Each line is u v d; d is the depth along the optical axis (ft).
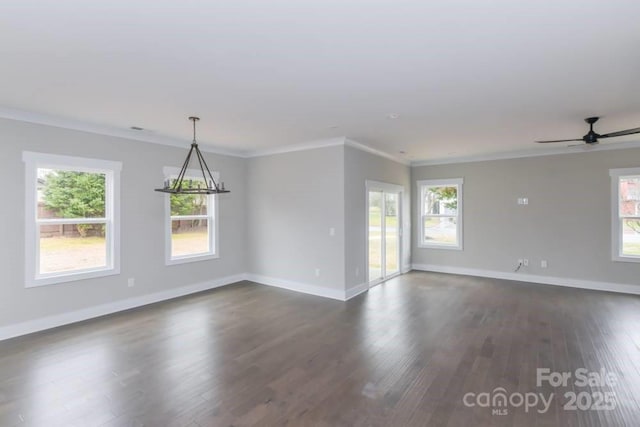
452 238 24.59
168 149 17.62
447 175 24.34
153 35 7.23
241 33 7.16
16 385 9.05
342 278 17.62
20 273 12.76
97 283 14.88
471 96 11.09
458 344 11.75
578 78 9.62
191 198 19.12
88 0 5.94
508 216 22.15
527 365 10.16
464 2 6.07
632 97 11.16
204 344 11.78
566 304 16.51
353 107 12.23
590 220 19.65
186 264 18.56
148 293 16.78
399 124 14.61
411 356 10.80
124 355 10.90
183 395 8.59
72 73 9.20
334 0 6.01
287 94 10.90
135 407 8.07
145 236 16.65
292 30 7.05
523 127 15.12
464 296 18.11
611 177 19.08
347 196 17.90
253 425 7.42
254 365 10.22
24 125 12.82
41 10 6.25
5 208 12.44
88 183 14.87
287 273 19.90
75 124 14.02
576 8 6.25
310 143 18.47
